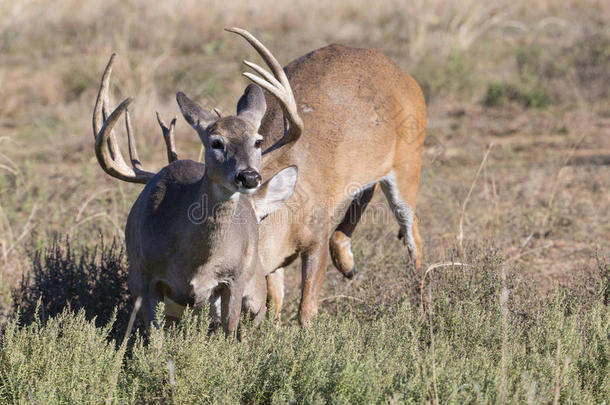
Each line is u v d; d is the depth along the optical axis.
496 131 37.25
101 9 63.44
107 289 16.88
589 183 28.30
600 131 36.84
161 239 13.79
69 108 40.12
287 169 15.03
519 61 48.44
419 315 15.11
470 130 37.28
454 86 43.12
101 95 15.05
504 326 13.20
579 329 14.33
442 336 14.31
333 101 17.91
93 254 17.84
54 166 30.89
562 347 13.27
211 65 49.34
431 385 11.59
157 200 14.03
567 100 41.78
